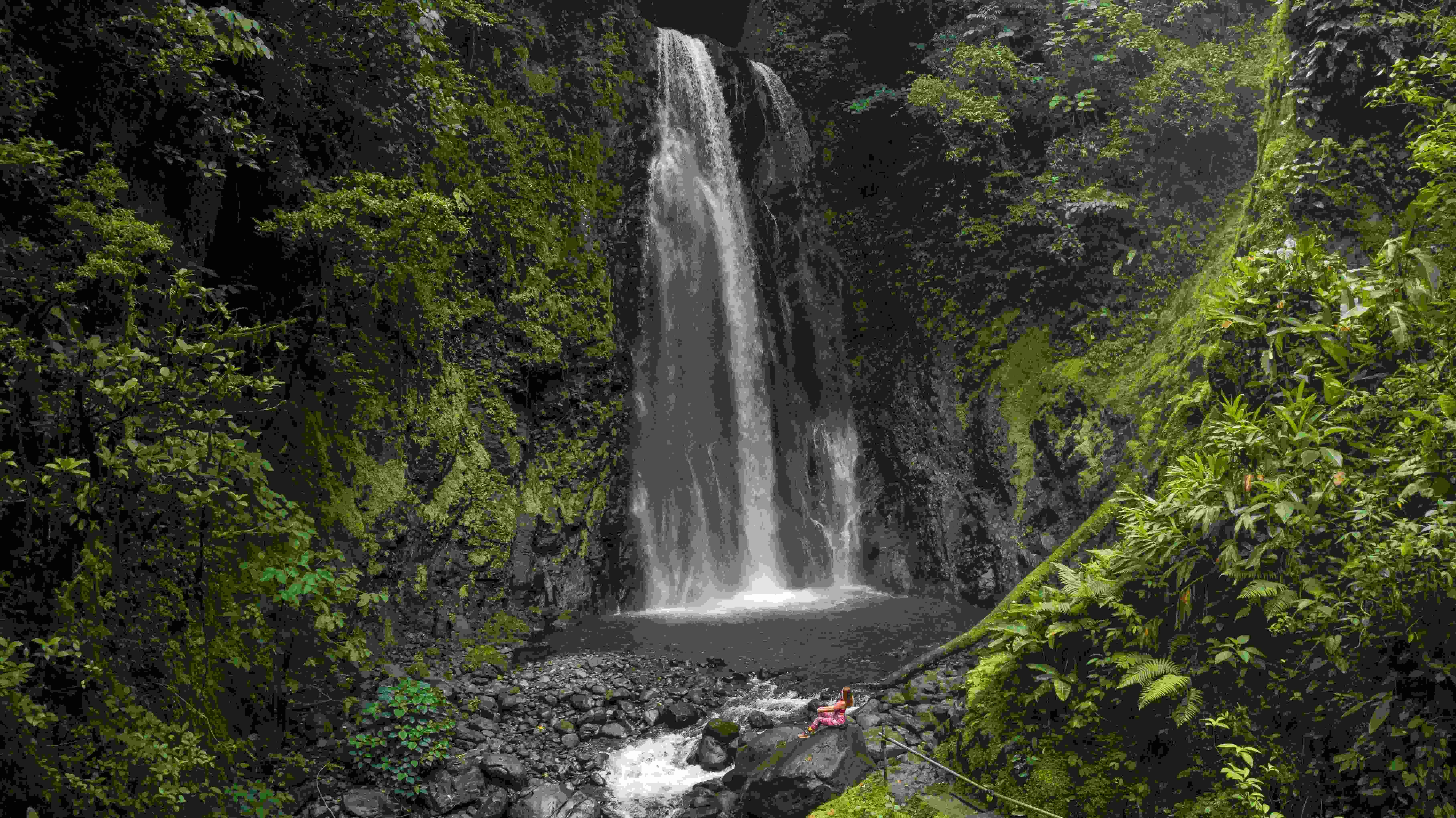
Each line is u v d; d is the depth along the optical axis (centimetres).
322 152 793
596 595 1034
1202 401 702
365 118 811
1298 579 446
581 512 1043
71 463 411
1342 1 647
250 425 722
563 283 1079
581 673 803
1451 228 484
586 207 1118
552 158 1088
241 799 530
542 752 673
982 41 1130
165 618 544
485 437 973
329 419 806
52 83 527
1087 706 500
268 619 656
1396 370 472
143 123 600
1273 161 698
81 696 458
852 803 538
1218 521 489
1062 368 1025
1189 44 980
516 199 1038
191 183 659
